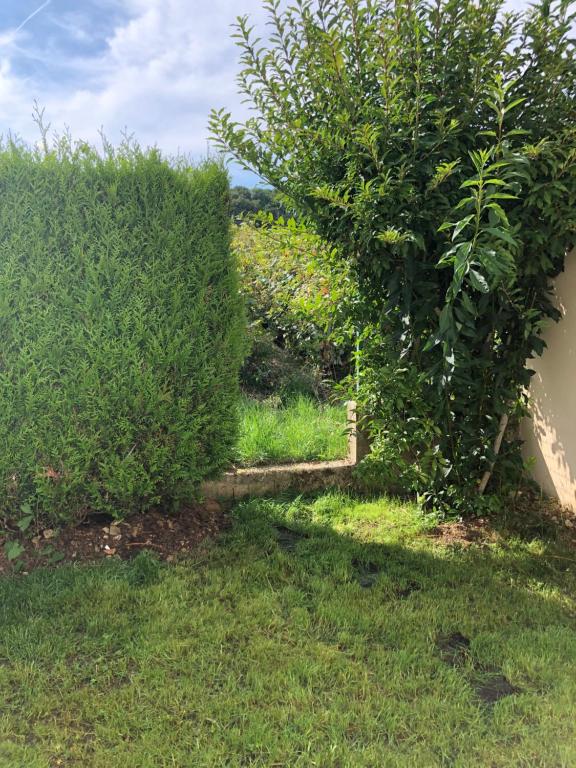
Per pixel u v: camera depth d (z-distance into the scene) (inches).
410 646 96.8
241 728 77.0
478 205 109.9
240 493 165.9
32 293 121.6
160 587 113.1
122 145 133.8
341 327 164.9
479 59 120.0
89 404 125.4
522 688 87.8
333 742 74.1
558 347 160.1
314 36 128.2
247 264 273.0
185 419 136.9
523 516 158.4
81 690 83.4
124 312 128.3
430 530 148.7
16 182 121.3
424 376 137.6
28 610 104.6
